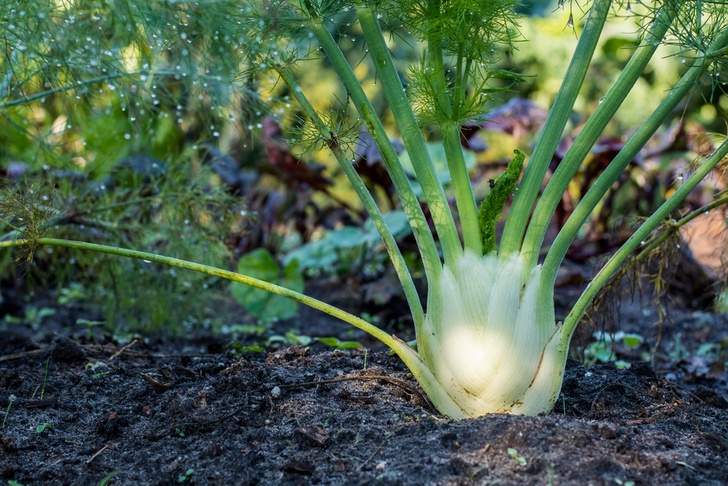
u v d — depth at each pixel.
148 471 1.44
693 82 1.44
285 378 1.76
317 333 3.18
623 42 5.41
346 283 3.83
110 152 2.82
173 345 2.86
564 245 1.46
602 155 3.36
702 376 2.55
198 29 1.81
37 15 1.75
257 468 1.37
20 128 2.46
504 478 1.24
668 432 1.49
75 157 2.73
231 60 1.79
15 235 2.00
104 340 2.63
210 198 2.77
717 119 4.89
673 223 1.96
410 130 1.53
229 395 1.69
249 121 2.38
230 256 2.98
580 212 1.45
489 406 1.47
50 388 1.91
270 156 3.75
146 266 2.84
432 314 1.50
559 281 3.42
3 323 3.26
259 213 3.97
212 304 3.38
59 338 2.44
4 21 1.74
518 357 1.44
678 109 5.03
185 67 2.07
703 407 1.71
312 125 1.59
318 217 4.11
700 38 1.46
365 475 1.30
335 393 1.69
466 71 1.53
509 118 3.70
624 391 1.75
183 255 2.84
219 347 2.42
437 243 3.38
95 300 3.04
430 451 1.34
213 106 2.25
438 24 1.50
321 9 1.54
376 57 1.54
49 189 2.35
